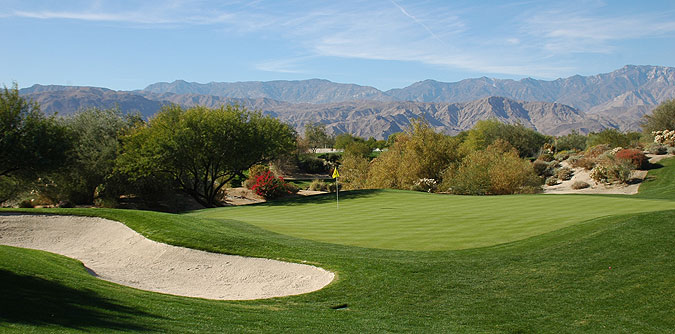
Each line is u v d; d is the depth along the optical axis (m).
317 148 127.69
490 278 10.15
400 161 40.91
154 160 33.81
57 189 35.38
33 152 29.33
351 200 28.11
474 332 7.77
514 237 13.38
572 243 11.59
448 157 40.84
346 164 51.28
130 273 12.74
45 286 9.19
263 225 18.19
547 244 11.93
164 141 33.66
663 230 11.26
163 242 14.69
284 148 39.31
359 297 9.70
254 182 54.19
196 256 13.56
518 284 9.67
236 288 11.41
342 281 10.62
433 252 12.40
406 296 9.56
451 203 23.81
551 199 22.38
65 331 6.27
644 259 9.91
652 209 16.08
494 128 77.44
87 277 10.84
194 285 11.80
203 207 41.06
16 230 17.33
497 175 34.22
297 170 81.50
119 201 39.12
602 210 16.89
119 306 8.41
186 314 8.34
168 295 10.09
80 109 41.31
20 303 7.70
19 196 35.69
